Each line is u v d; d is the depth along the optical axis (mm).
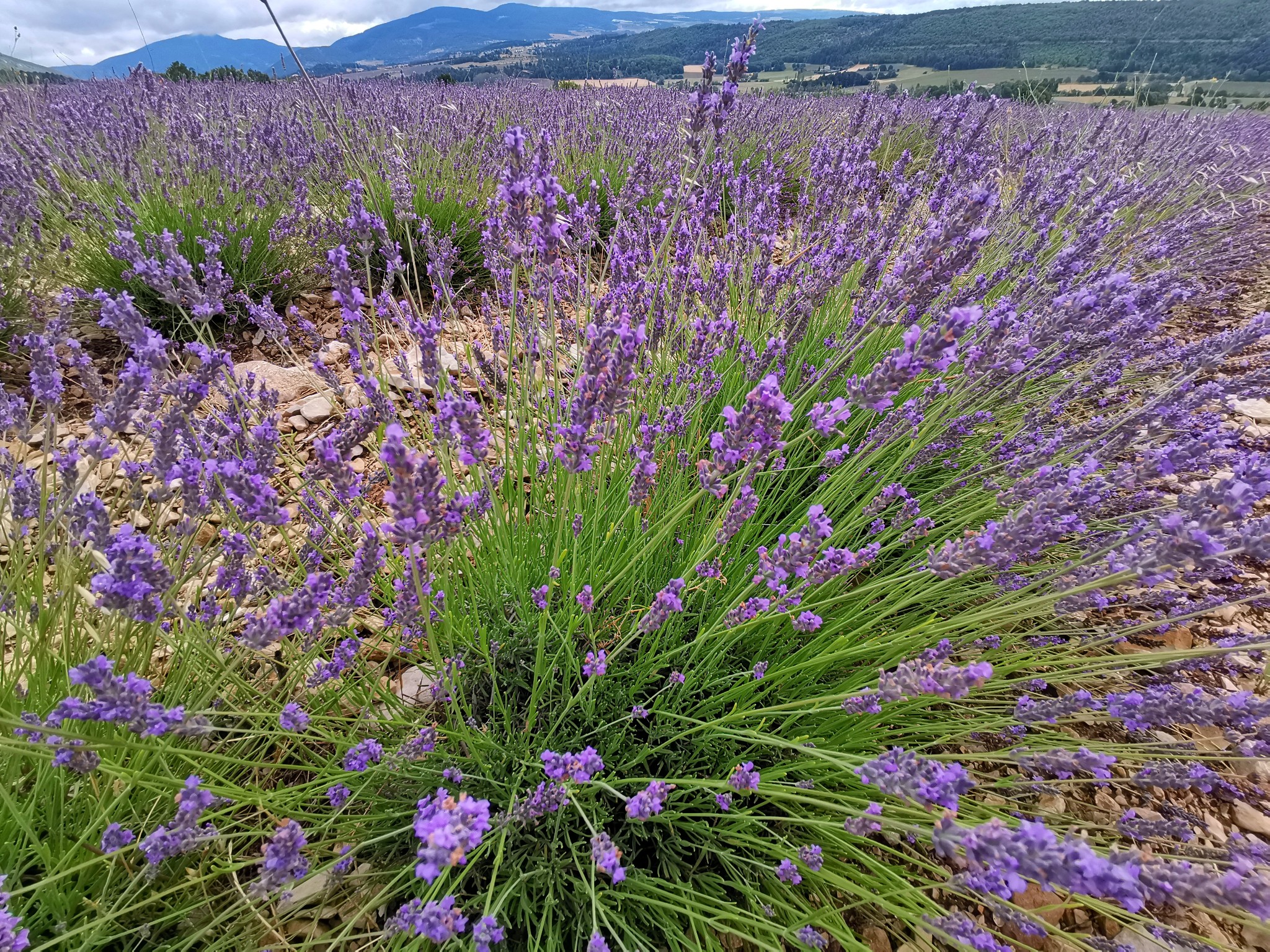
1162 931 1411
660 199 4461
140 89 6719
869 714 1701
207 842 1413
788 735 1815
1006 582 2025
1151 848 1761
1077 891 895
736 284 3412
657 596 1454
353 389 3088
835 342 2877
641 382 2305
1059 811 1866
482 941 1120
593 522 1968
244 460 1716
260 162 4641
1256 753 1515
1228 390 1959
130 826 1479
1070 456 2150
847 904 1654
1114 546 1612
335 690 1796
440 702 1939
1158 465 1713
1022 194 3639
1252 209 4801
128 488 1855
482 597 2084
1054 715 1563
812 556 1387
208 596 1707
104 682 1022
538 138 1693
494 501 1816
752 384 2514
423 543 1231
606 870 1203
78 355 1927
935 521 2291
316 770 1528
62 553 1691
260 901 1300
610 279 2625
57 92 8555
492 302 2855
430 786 1662
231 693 1766
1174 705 1394
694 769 1805
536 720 1861
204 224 3842
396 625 2008
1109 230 3121
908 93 10703
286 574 2182
